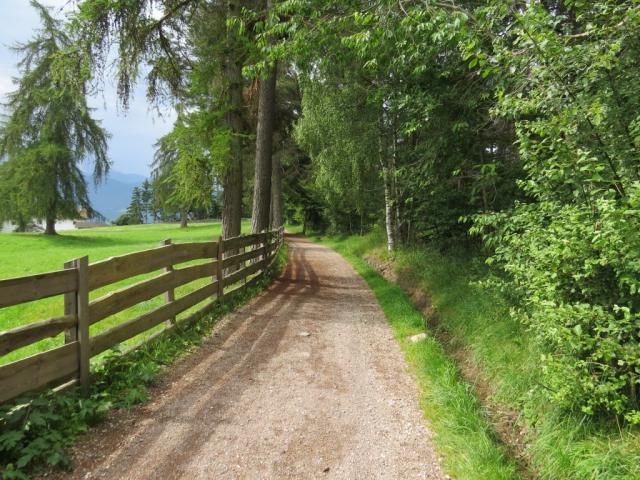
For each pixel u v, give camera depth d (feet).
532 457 10.82
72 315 12.02
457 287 25.81
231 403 12.91
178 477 9.25
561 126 10.50
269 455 10.23
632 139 9.98
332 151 45.83
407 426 11.84
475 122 24.41
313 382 14.76
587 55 10.27
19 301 10.05
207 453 10.21
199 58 32.14
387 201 46.60
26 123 95.40
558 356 11.39
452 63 22.35
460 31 15.24
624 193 9.54
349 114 38.40
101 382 12.96
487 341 17.29
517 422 12.51
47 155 91.91
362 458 10.25
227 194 36.04
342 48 23.81
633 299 9.76
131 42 28.45
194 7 30.37
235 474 9.45
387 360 17.26
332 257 62.34
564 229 10.34
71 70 26.94
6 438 8.86
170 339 17.56
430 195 30.96
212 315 22.15
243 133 36.27
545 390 10.96
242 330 20.71
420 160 27.96
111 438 10.66
